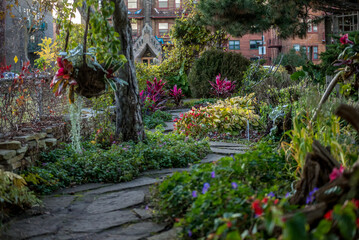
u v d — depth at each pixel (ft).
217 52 57.62
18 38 76.59
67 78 14.92
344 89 15.26
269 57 134.00
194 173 11.80
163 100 48.60
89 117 26.45
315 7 50.42
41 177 15.80
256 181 11.48
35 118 22.56
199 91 57.62
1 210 12.01
